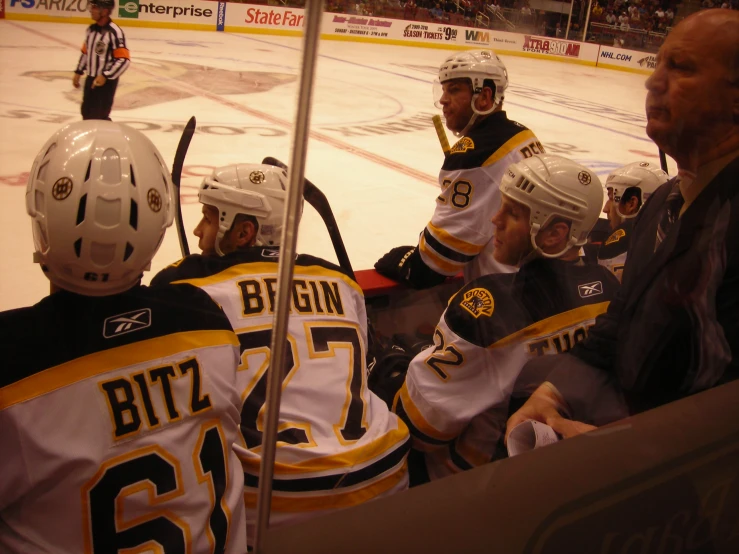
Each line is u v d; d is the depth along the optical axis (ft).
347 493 3.64
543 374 3.51
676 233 2.81
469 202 6.19
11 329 2.75
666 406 2.77
